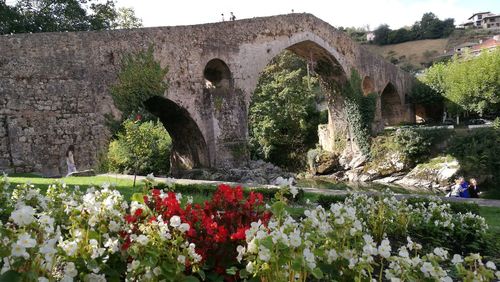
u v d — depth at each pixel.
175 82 19.94
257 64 23.92
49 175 15.13
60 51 16.22
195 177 21.11
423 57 86.38
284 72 38.28
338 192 13.47
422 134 28.56
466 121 38.25
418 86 45.12
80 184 12.05
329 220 4.11
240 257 3.23
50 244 2.78
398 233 6.82
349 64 32.06
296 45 28.31
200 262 3.47
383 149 30.38
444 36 92.25
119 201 3.92
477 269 3.32
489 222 9.42
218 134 21.69
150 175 4.30
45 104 15.70
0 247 2.60
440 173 26.28
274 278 3.08
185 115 20.92
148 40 18.95
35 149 15.36
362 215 6.72
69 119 16.17
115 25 39.78
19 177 13.48
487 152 25.56
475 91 35.88
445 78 42.12
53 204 4.80
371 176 29.86
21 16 26.27
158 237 3.17
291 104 38.00
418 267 3.29
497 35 88.06
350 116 32.81
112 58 17.61
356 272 3.50
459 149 26.95
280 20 25.61
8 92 15.00
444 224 6.88
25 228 2.83
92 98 16.83
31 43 15.61
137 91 18.31
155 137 27.06
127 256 3.27
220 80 23.03
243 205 4.04
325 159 33.53
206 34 21.48
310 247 3.48
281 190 3.86
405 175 28.67
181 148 23.61
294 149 38.91
